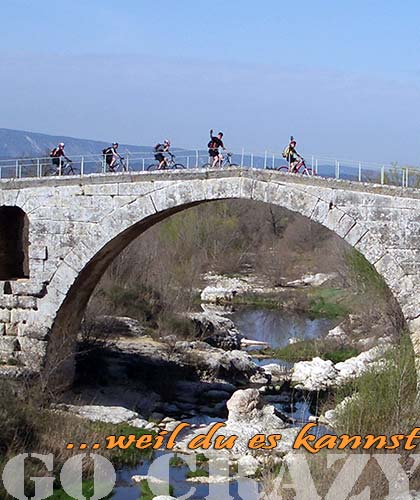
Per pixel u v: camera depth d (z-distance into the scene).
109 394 40.66
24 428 30.28
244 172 34.19
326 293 85.12
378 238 32.16
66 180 37.25
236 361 49.31
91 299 49.28
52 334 38.16
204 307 78.62
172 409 40.78
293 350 57.00
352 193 32.47
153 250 67.56
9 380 34.72
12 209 40.72
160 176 35.69
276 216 117.62
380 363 32.69
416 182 40.31
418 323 31.67
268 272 98.31
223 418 39.31
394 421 26.80
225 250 103.94
